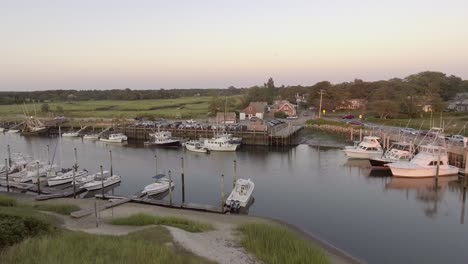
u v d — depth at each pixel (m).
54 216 28.20
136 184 43.91
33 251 15.02
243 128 76.69
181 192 39.94
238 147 69.69
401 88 112.06
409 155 49.66
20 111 135.00
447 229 28.75
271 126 83.25
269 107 128.88
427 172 42.91
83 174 44.38
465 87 139.62
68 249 15.63
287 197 37.44
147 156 62.72
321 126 87.94
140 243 17.41
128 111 136.00
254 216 31.27
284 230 25.39
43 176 43.72
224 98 146.50
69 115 121.50
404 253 24.64
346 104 126.69
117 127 89.38
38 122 99.75
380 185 41.38
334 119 98.56
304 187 41.22
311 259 19.72
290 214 32.38
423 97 101.56
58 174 43.88
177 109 143.88
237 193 35.06
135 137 86.06
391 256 24.20
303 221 30.66
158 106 156.88
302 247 21.55
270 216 31.88
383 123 86.44
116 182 43.22
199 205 33.50
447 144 49.19
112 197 36.78
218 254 19.81
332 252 24.39
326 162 55.03
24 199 36.47
